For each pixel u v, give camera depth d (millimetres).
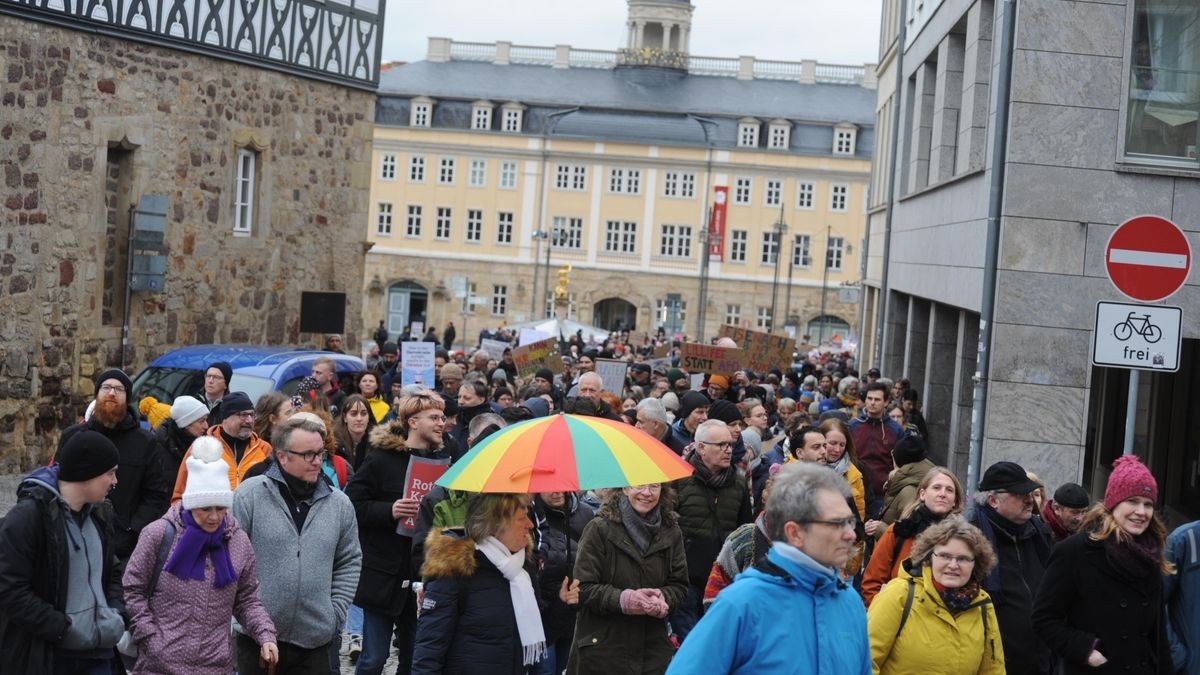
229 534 6750
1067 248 14461
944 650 6098
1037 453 14578
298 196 24938
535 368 22047
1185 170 14289
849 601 4574
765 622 4410
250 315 23938
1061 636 6891
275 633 6887
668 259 78688
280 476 7352
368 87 26359
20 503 6660
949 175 20391
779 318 78312
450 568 6500
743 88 82688
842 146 78062
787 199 77938
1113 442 22500
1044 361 14562
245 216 23859
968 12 18172
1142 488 6812
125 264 21078
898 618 6133
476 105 79875
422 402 8719
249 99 23312
